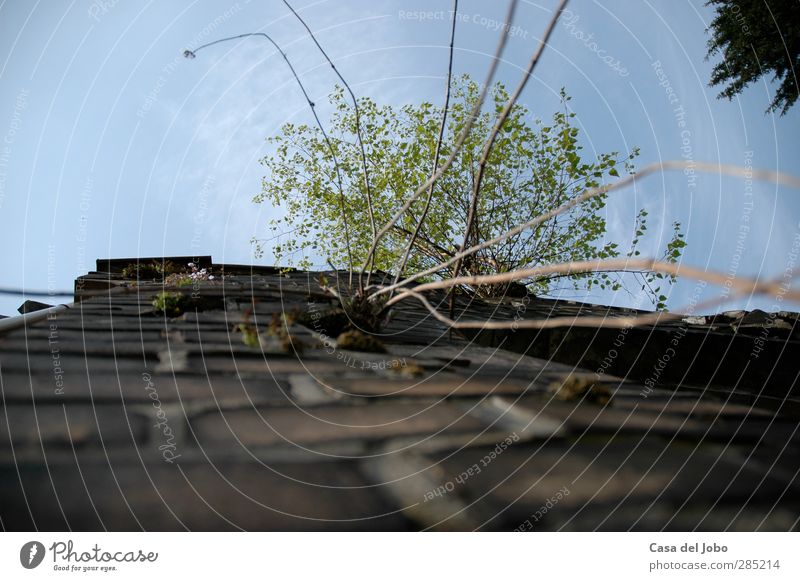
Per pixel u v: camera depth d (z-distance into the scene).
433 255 10.08
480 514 1.02
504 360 2.69
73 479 1.04
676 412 1.85
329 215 10.42
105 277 7.03
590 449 1.40
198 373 1.87
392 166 10.10
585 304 8.24
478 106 2.23
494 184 9.77
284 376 1.92
